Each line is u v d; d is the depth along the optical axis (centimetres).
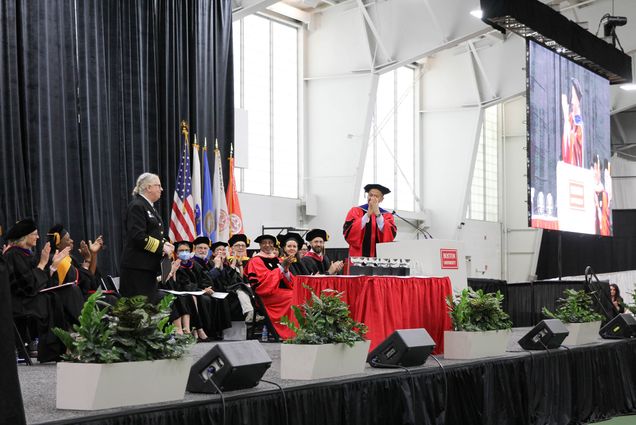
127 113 1117
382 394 512
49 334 631
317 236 962
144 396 390
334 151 1694
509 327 679
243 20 1569
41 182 970
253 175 1589
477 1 1534
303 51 1709
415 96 2041
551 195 1306
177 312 867
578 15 1811
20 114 965
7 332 298
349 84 1683
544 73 1295
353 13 1675
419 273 705
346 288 616
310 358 489
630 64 1578
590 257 2109
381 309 607
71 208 1019
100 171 1060
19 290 625
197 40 1256
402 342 552
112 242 1069
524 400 660
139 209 607
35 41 977
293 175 1694
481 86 1984
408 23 1619
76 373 376
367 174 1870
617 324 898
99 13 1078
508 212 2398
